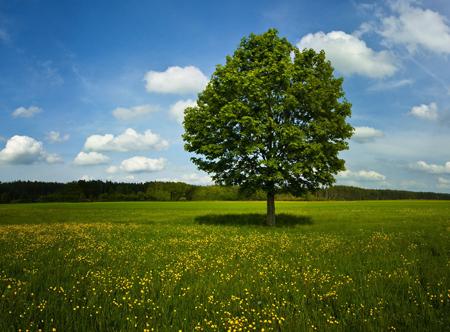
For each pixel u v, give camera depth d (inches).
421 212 1849.2
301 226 1085.1
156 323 269.1
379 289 343.3
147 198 5521.7
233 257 539.8
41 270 442.6
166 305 307.6
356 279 389.7
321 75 1067.9
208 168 1087.6
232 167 1065.5
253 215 1552.7
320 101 994.7
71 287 362.3
